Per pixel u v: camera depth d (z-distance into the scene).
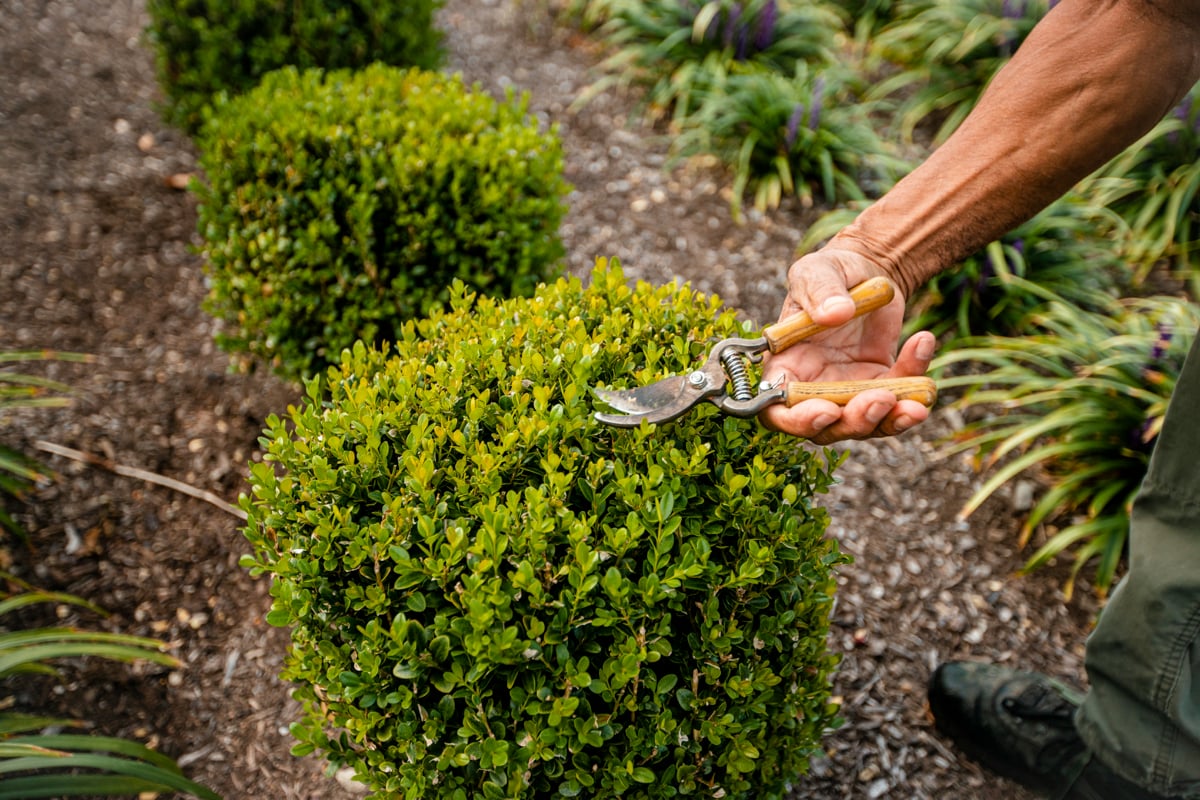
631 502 1.28
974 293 3.11
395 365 1.54
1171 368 2.56
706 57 4.21
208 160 2.43
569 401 1.38
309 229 2.24
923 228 1.44
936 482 2.72
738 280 3.34
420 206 2.28
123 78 4.04
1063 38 1.35
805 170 3.76
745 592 1.36
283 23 3.14
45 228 3.29
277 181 2.30
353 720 1.34
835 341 1.48
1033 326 3.07
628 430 1.37
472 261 2.32
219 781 2.00
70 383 2.79
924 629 2.34
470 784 1.32
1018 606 2.41
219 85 3.18
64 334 2.95
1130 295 3.23
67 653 1.65
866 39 4.52
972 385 2.97
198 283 3.18
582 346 1.47
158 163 3.63
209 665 2.21
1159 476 1.39
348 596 1.28
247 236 2.34
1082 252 3.24
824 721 1.61
